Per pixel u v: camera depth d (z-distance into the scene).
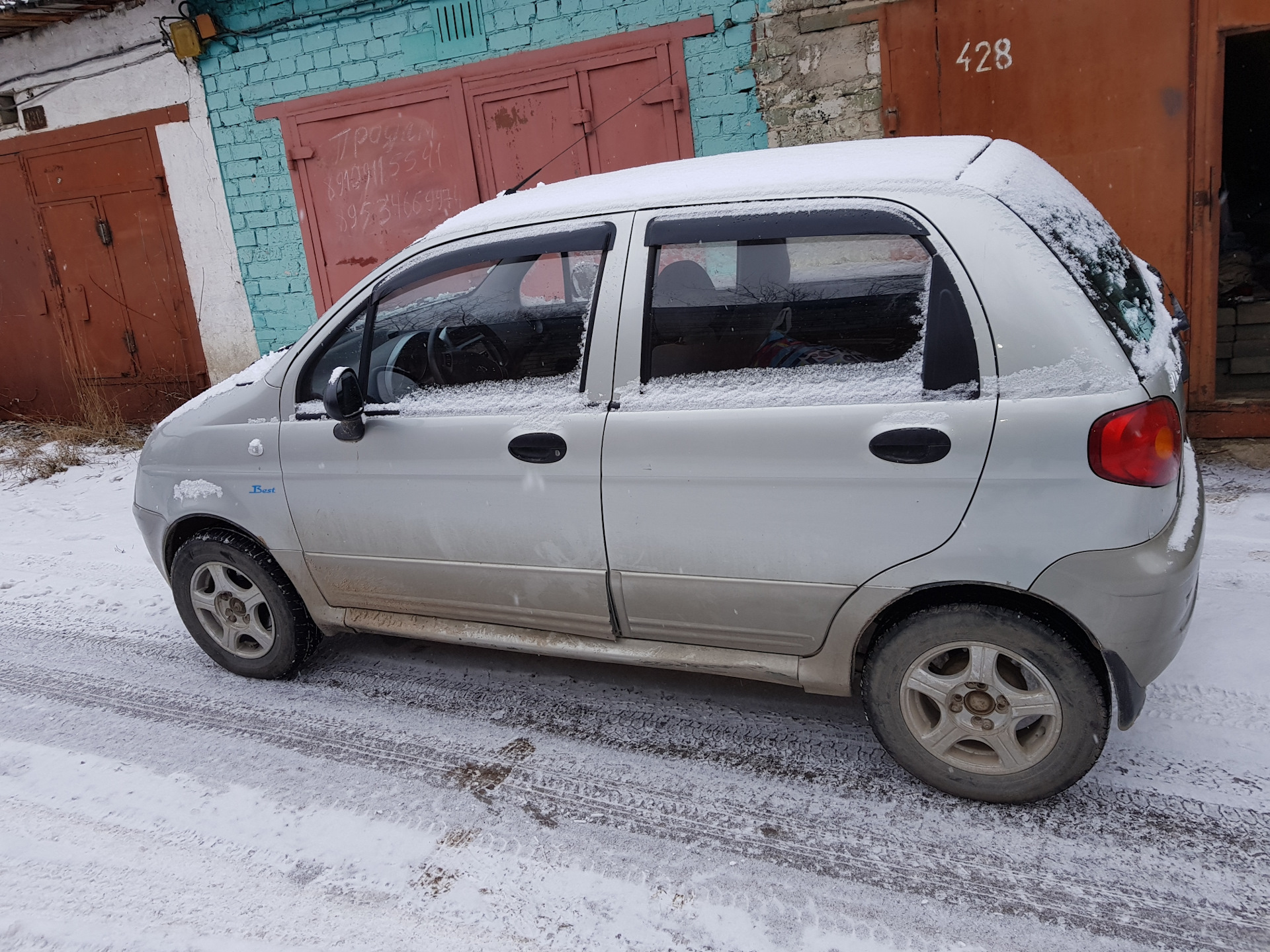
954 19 5.61
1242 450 5.41
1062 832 2.62
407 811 2.96
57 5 7.50
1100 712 2.51
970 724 2.65
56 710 3.82
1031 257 2.38
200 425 3.62
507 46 6.74
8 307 9.46
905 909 2.39
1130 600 2.35
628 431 2.79
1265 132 9.26
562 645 3.20
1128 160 5.48
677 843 2.71
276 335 8.38
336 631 3.70
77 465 7.86
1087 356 2.32
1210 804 2.67
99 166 8.52
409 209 7.48
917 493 2.48
